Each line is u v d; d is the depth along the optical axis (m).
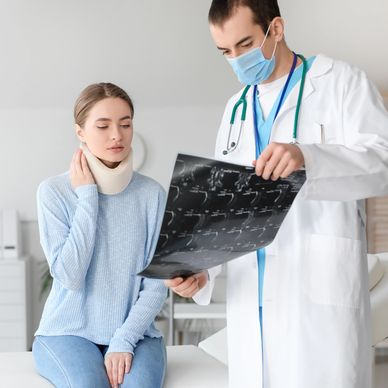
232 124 2.23
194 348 2.68
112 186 2.28
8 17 5.05
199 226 1.76
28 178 6.11
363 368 2.05
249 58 2.02
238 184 1.72
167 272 1.96
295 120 2.06
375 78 5.63
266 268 2.09
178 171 1.65
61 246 2.25
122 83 5.75
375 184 1.87
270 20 2.01
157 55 5.45
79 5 4.95
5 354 2.55
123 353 2.21
